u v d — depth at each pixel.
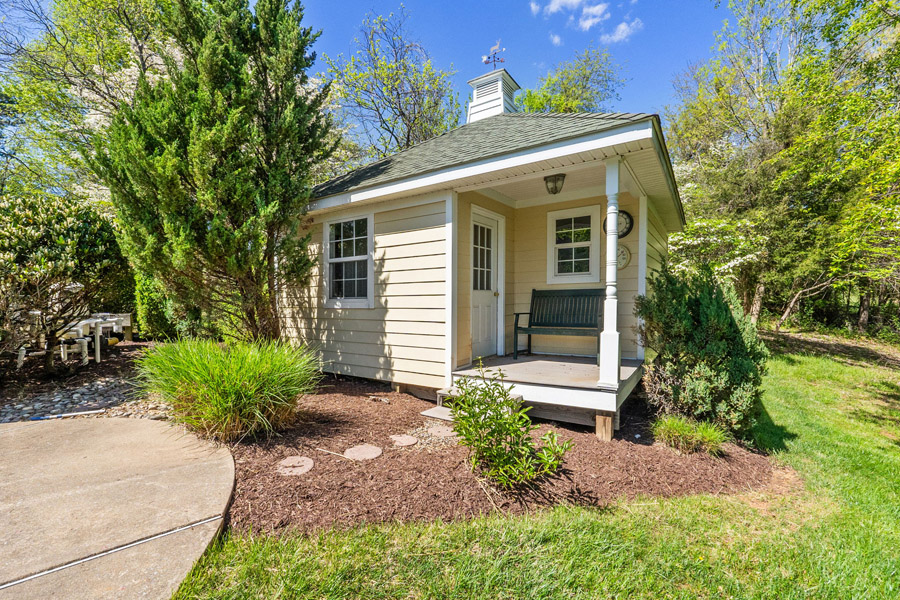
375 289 5.30
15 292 4.56
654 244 5.91
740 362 3.92
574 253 5.59
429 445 3.23
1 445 3.10
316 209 5.61
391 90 14.45
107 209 9.91
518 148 3.78
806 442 4.52
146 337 9.01
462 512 2.40
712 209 11.26
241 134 4.62
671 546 2.21
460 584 1.81
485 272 5.48
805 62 8.55
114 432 3.40
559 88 19.14
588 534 2.25
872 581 2.03
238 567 1.82
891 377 8.15
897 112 6.11
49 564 1.71
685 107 14.55
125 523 2.04
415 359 4.88
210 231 4.38
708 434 3.52
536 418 4.12
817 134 8.06
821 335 12.23
